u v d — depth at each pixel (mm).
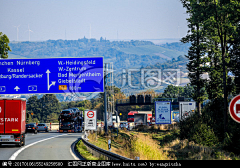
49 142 41938
